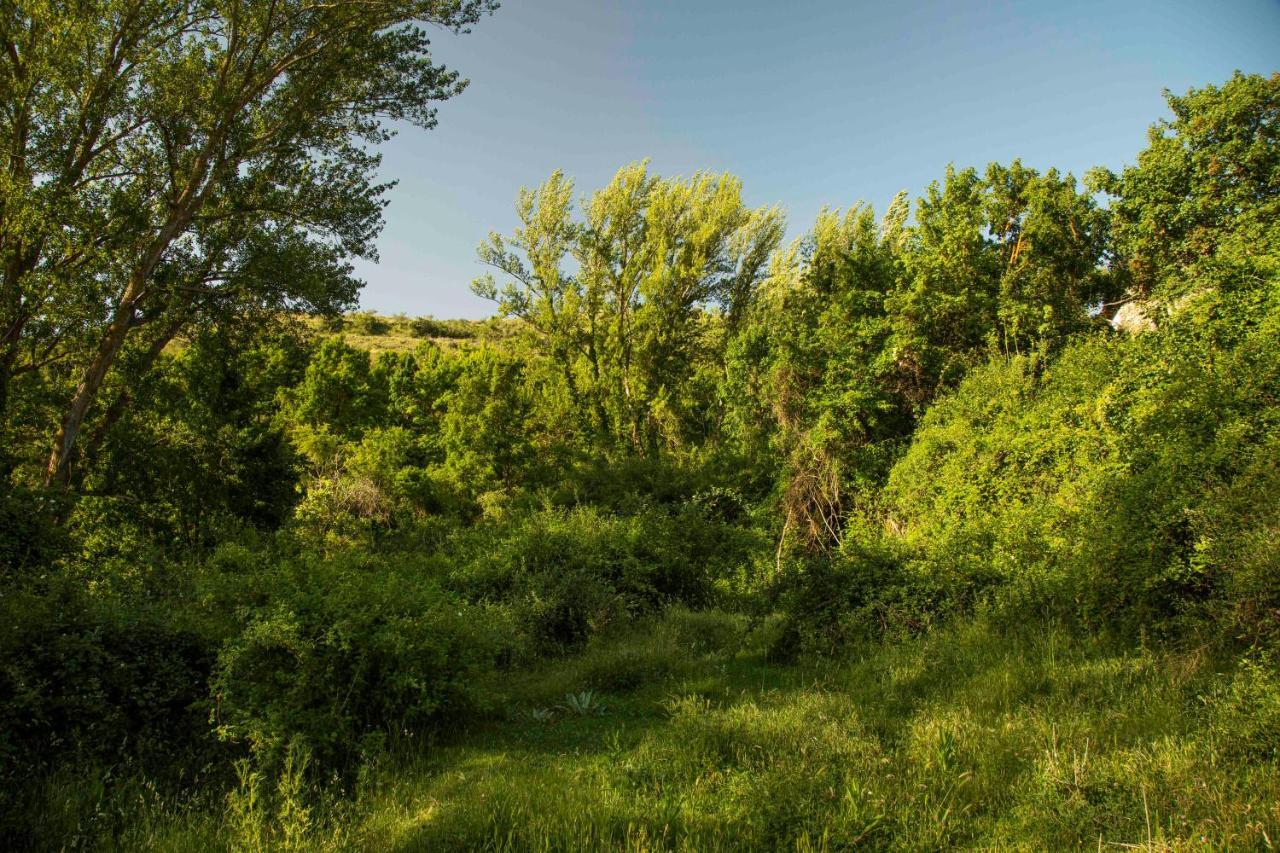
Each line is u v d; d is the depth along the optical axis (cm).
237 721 545
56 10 1443
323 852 389
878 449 2047
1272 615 585
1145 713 515
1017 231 2077
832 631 927
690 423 3075
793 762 495
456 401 3109
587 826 405
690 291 3173
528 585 1194
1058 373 1535
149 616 631
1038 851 352
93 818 431
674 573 1442
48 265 1501
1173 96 1797
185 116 1638
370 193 1914
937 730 518
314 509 2042
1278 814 338
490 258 3117
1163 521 750
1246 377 862
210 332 1820
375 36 1766
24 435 1638
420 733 626
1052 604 828
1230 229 1516
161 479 1805
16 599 568
